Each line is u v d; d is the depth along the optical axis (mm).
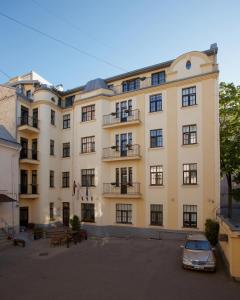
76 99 30703
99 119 28656
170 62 26594
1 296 11820
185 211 24203
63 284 13250
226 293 12125
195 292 12219
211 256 15281
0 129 27219
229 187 29609
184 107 24984
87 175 29016
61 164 31797
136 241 24016
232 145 27875
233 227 14742
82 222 28359
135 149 26734
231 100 28656
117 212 27500
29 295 11898
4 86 29219
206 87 24203
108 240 24734
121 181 27516
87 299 11430
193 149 24234
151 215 25688
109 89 29719
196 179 23953
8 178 25281
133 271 15312
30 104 30781
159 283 13352
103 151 28203
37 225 28984
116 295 11852
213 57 24906
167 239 24469
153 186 25703
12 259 18172
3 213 24375
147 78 27969
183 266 15453
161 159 25609
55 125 31375
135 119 26672
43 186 29281
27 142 30047
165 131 25688
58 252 20141
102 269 15734
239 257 13922
